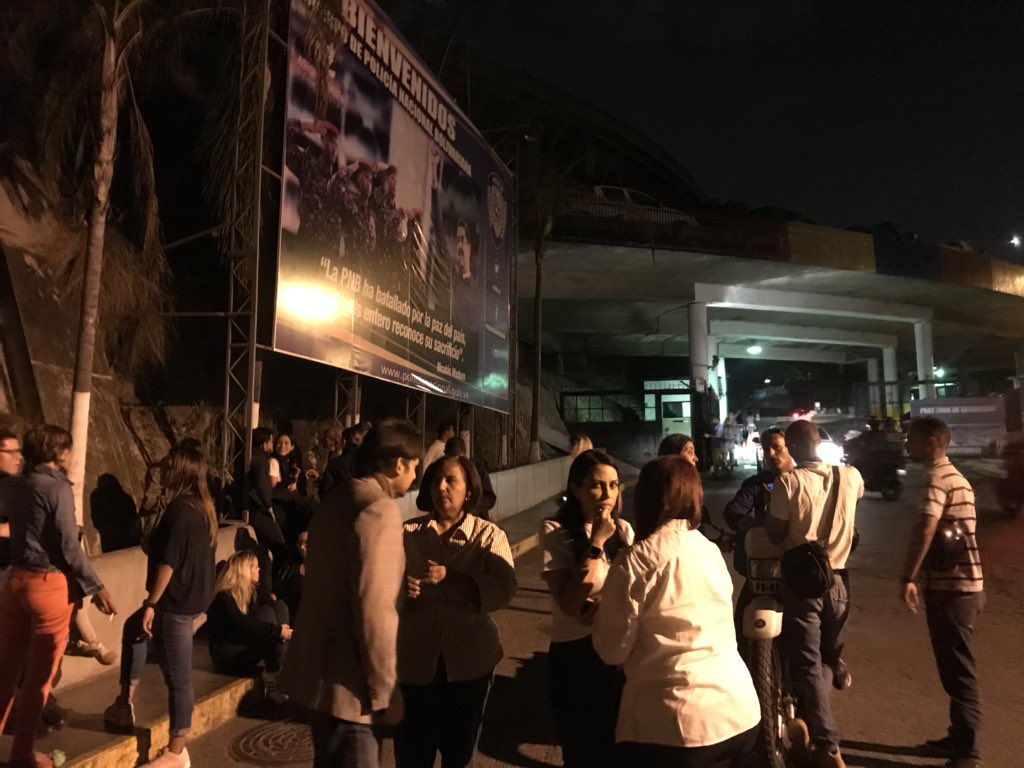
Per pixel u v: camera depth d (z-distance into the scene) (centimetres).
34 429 386
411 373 1248
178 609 409
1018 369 5278
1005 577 967
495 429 2308
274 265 850
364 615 253
